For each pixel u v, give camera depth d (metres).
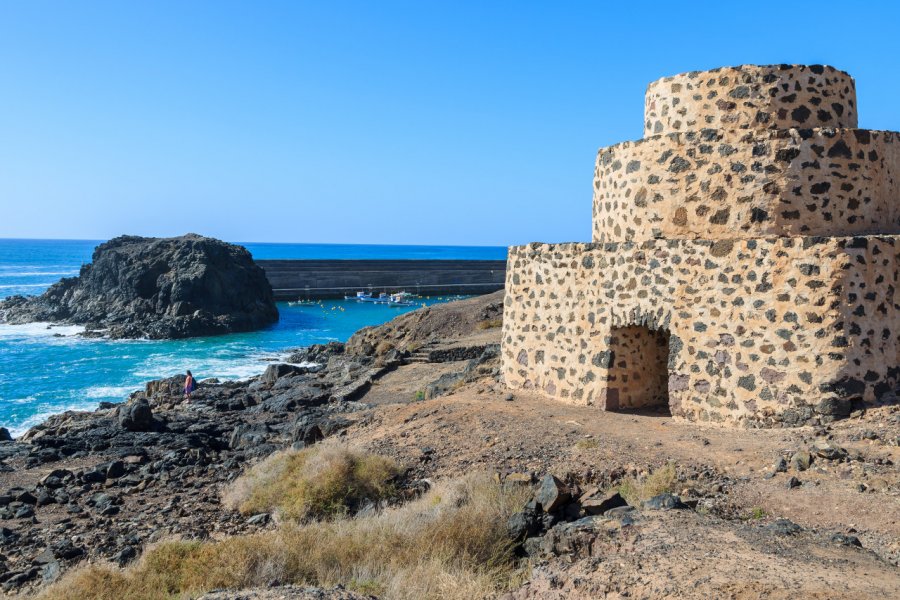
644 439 13.36
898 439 11.14
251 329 67.31
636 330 16.38
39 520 15.18
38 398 35.59
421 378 29.11
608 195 17.28
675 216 15.53
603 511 10.04
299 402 28.11
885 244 13.12
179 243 72.19
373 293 100.19
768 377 13.36
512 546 9.80
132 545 12.56
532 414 15.99
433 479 13.02
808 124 15.56
